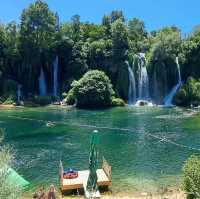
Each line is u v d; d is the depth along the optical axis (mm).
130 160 57969
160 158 59062
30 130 79875
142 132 78062
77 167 54219
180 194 43969
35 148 64500
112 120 92062
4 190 27391
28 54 132625
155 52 133375
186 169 37125
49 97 124188
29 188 46031
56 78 134500
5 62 132500
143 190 45438
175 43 134625
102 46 133250
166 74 133375
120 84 130875
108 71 132875
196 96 122438
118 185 46938
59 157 59094
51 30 134500
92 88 117438
